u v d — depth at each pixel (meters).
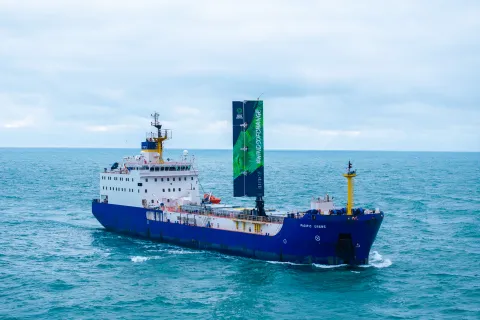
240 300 58.06
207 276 67.19
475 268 69.06
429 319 52.12
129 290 61.66
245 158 77.62
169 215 86.94
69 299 58.44
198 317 53.34
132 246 85.19
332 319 52.53
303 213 72.69
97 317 53.25
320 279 64.69
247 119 77.25
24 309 55.25
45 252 80.50
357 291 60.38
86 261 75.00
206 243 81.25
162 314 54.12
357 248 68.69
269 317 53.19
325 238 67.88
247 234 75.44
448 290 60.25
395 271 67.81
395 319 52.28
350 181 68.19
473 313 53.44
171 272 69.19
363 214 68.19
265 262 72.94
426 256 75.31
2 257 76.88
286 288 61.78
